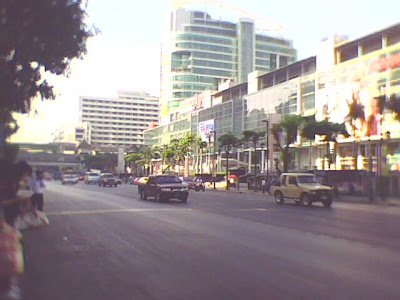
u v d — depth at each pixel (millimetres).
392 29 56500
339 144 58250
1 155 6988
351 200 32656
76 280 7062
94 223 14938
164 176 27469
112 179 59344
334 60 65625
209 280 6988
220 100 104500
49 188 49312
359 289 6422
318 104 64688
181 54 140375
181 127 118125
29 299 5992
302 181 25203
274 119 69875
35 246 10328
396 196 35375
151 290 6422
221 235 12086
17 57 11922
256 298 5961
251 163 81000
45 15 10680
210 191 49656
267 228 13750
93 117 173250
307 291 6305
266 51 147250
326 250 9766
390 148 49625
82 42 12555
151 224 14656
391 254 9289
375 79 54312
